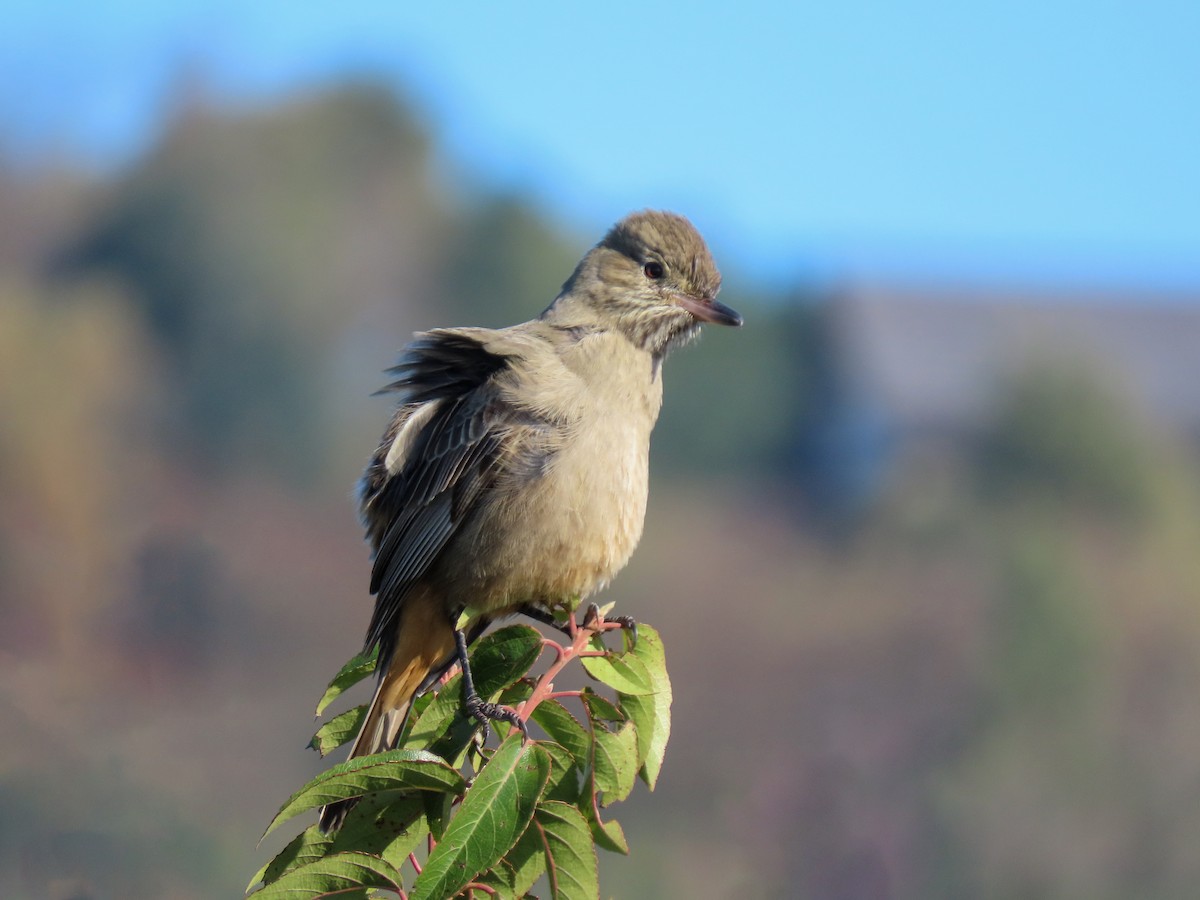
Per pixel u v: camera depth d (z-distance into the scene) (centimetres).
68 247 3497
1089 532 2770
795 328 4044
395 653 593
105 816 1052
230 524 2319
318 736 558
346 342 3628
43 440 2070
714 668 2019
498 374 607
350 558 2159
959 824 1427
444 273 3909
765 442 3816
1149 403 3597
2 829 1016
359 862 427
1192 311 4203
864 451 3703
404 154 3975
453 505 594
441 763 429
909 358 3906
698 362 3825
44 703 1230
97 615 1725
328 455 3244
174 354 3316
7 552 1741
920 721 1692
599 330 638
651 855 1355
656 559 2570
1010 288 4297
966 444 3334
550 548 594
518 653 496
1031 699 1767
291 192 3678
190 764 1274
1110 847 1454
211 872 1073
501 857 417
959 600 2222
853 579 2552
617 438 609
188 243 3431
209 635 1819
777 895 1327
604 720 477
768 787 1458
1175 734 1664
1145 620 2022
